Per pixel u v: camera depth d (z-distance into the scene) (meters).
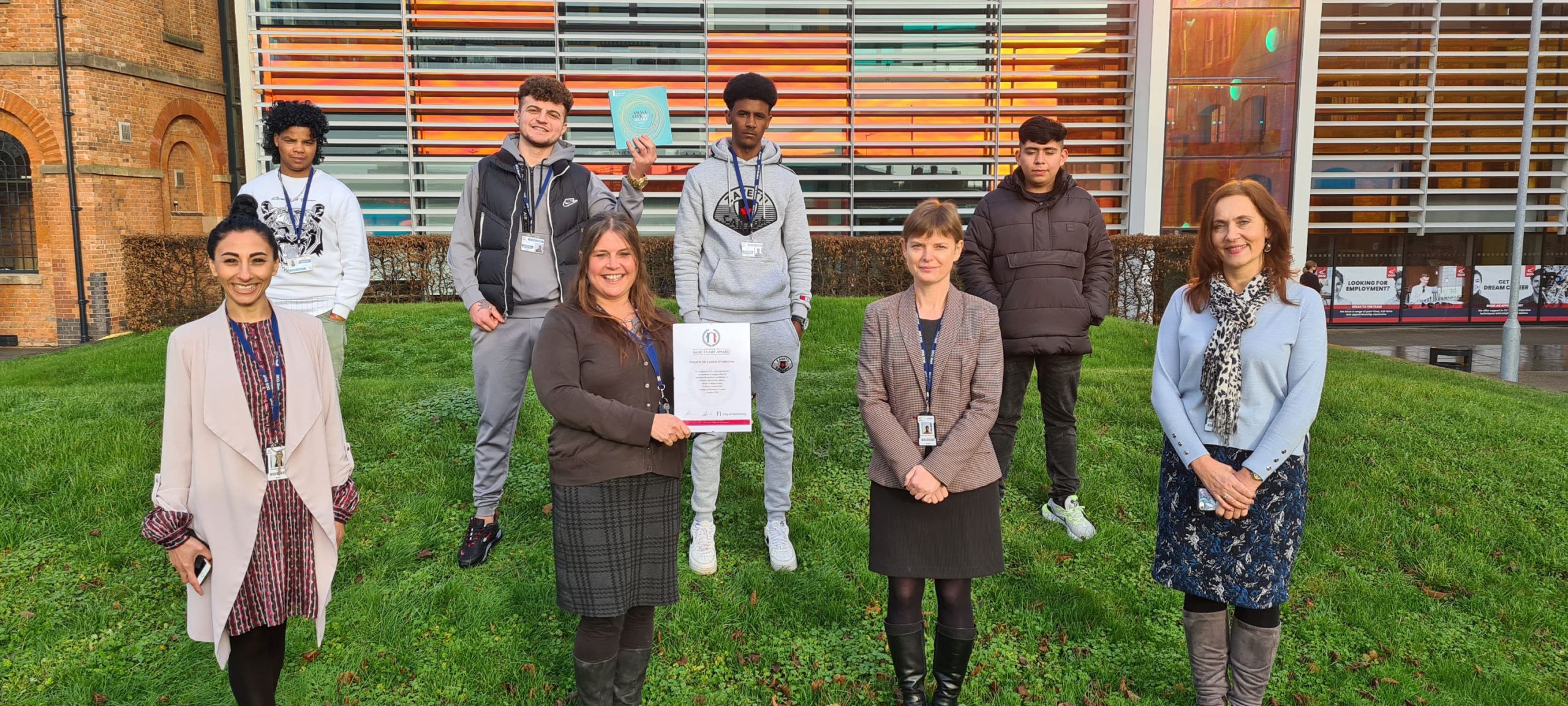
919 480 2.69
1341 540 4.37
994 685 3.19
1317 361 2.61
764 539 4.25
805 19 14.30
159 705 2.98
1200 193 15.29
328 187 4.18
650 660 3.25
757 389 3.97
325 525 2.50
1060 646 3.45
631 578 2.59
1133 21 14.54
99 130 13.40
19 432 5.11
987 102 14.67
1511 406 6.49
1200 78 15.04
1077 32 14.70
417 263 12.30
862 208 14.72
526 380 3.95
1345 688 3.21
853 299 10.83
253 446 2.37
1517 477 5.04
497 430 3.92
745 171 3.90
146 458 4.84
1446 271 19.00
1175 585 2.77
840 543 4.21
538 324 3.87
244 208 2.66
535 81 3.76
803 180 14.46
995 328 2.84
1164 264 12.49
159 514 2.30
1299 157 15.15
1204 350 2.74
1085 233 4.25
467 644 3.32
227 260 2.34
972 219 4.39
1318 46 14.95
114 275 13.73
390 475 4.82
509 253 3.79
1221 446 2.70
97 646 3.30
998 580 3.92
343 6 14.02
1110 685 3.21
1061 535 4.34
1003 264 4.24
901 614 2.82
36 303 13.73
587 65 14.30
